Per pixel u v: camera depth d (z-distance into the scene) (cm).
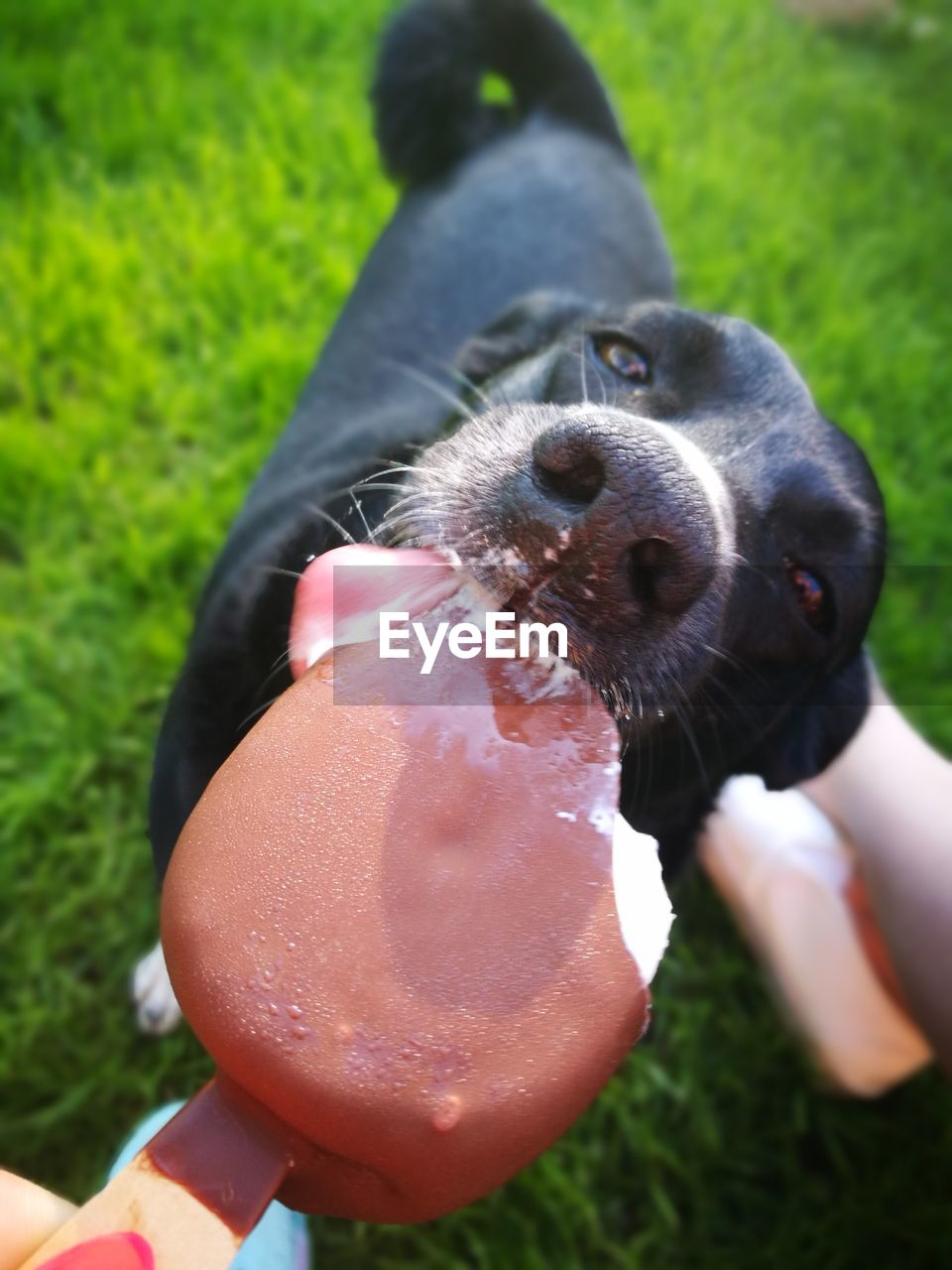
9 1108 31
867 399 53
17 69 54
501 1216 31
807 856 34
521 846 13
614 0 68
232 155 53
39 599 40
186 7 59
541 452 17
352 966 12
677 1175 33
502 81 53
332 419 34
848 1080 34
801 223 59
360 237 51
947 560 48
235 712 22
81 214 50
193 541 41
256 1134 12
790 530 23
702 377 25
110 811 36
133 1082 31
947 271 60
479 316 36
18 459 42
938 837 31
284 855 13
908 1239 32
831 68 72
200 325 48
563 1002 12
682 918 37
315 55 61
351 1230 30
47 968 33
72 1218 12
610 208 42
